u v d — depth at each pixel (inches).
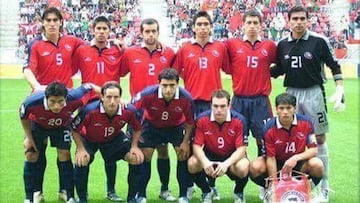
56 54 262.8
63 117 233.0
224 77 888.3
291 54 253.9
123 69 270.4
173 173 314.5
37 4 1131.9
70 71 267.4
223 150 244.4
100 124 234.1
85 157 234.2
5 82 848.9
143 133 250.1
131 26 1135.6
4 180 293.4
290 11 252.2
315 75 253.8
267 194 228.4
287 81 259.1
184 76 266.7
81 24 1098.7
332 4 1158.3
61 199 254.8
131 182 243.1
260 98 264.1
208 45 263.6
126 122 237.3
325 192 254.7
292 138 236.1
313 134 238.8
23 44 1037.8
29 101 226.7
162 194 260.4
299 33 252.7
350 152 365.1
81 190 240.1
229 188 279.6
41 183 253.3
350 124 477.4
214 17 1133.7
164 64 265.0
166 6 1181.1
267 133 236.4
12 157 355.3
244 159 238.1
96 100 243.4
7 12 1136.2
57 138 241.6
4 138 423.8
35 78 257.3
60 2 1135.0
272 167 235.6
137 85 264.8
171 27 1143.0
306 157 234.4
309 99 254.5
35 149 240.5
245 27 263.6
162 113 243.1
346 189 273.4
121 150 245.1
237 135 240.2
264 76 263.7
